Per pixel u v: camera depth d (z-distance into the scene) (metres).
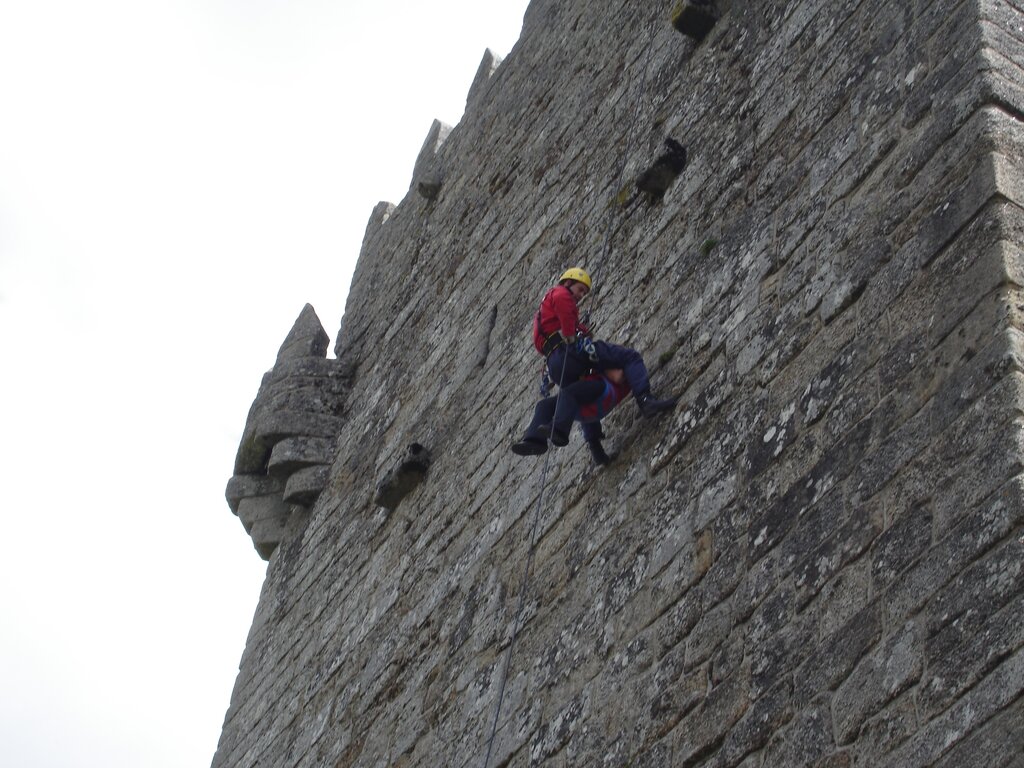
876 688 6.66
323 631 13.41
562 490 10.36
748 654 7.55
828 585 7.26
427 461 13.03
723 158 10.55
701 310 9.73
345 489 14.80
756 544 7.94
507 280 13.50
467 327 13.88
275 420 15.91
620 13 13.87
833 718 6.80
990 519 6.53
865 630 6.88
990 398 6.88
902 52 9.00
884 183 8.51
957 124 8.09
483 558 11.04
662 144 11.19
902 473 7.17
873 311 8.03
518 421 11.77
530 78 15.34
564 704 8.88
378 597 12.57
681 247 10.47
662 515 8.92
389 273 16.81
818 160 9.32
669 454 9.20
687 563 8.42
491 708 9.70
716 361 9.25
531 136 14.55
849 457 7.60
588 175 12.84
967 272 7.45
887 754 6.43
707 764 7.41
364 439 14.97
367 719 11.57
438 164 16.72
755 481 8.23
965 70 8.27
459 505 11.98
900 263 7.98
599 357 9.85
